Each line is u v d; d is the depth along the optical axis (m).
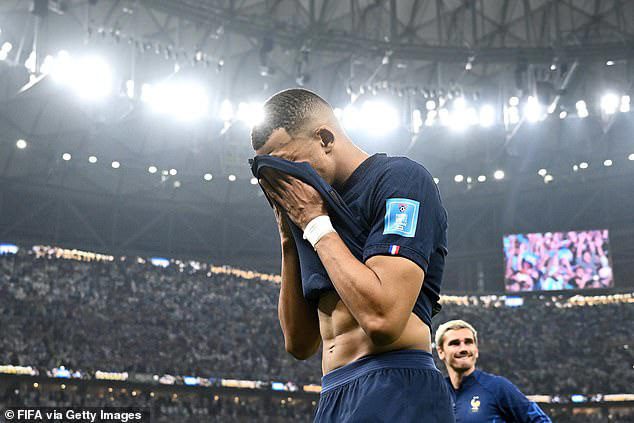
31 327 37.06
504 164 46.75
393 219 2.10
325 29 36.50
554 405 42.44
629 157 44.34
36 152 41.12
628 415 41.47
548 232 44.94
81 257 43.16
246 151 41.38
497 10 37.94
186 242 47.72
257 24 33.66
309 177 2.17
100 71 34.81
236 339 42.66
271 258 48.41
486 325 47.25
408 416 2.00
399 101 40.44
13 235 42.62
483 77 41.47
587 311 47.50
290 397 40.28
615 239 46.88
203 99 38.56
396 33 35.69
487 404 5.82
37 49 29.98
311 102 2.33
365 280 1.98
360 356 2.14
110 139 41.84
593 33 38.38
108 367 36.94
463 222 49.72
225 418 37.75
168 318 42.19
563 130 42.88
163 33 36.56
